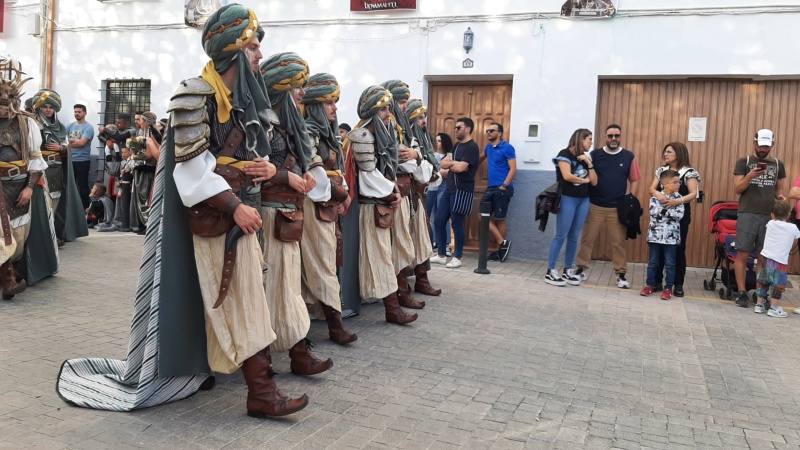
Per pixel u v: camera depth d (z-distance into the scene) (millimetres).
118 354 4445
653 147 9219
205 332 3543
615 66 8953
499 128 9117
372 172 5270
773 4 8336
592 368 4762
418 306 6234
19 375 3904
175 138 3162
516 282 7867
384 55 9953
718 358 5184
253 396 3457
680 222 7398
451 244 9773
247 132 3350
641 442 3506
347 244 5422
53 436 3094
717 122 8984
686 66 8711
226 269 3238
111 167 10836
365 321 5684
